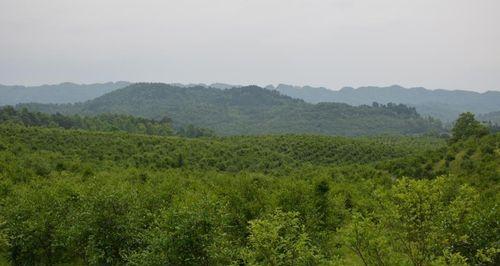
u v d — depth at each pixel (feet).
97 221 57.98
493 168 143.54
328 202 83.97
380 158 274.57
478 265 46.47
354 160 273.75
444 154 194.59
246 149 293.43
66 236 63.41
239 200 77.00
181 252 47.96
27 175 146.92
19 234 66.85
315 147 299.79
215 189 94.73
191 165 244.01
